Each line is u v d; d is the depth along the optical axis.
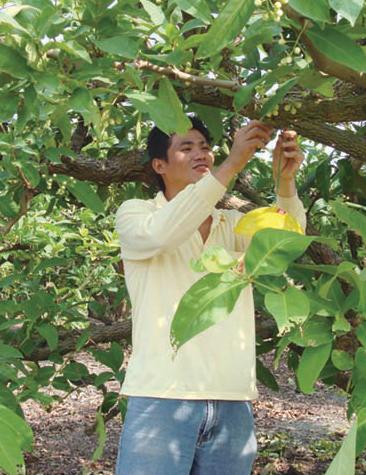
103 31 1.51
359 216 1.25
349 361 1.30
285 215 1.57
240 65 1.86
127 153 2.79
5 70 1.30
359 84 1.40
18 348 2.86
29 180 2.13
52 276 3.88
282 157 1.97
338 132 2.05
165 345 1.90
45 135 2.25
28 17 1.32
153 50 1.73
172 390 1.87
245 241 2.07
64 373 2.94
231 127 2.90
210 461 1.95
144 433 1.89
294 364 2.88
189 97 2.02
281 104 1.71
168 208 1.71
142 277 1.95
